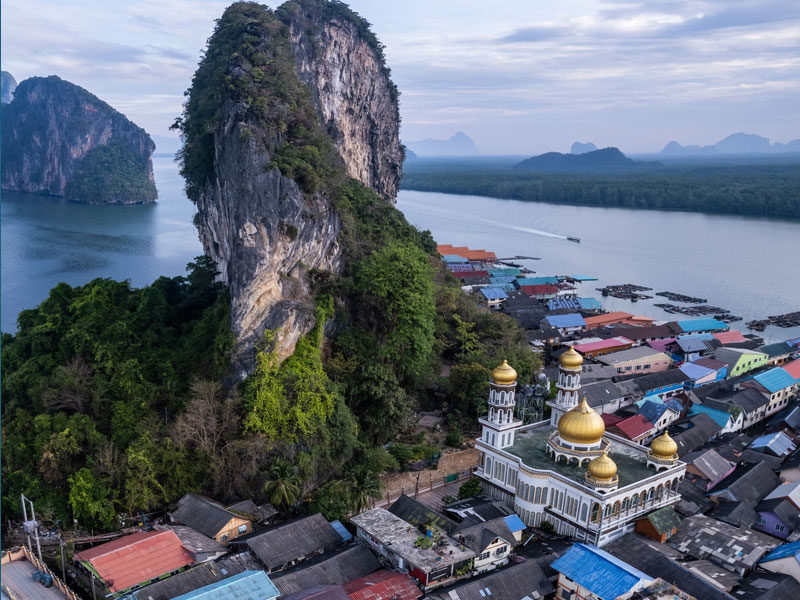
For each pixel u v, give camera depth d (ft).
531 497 268.00
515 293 650.84
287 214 313.32
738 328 604.08
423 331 372.79
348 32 638.94
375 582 223.51
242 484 283.18
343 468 308.60
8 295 627.05
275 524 269.23
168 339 344.08
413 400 371.15
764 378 422.82
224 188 334.85
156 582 223.30
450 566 232.12
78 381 306.96
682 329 542.98
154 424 291.99
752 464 331.36
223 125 338.54
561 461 279.69
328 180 353.92
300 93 374.43
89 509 259.80
